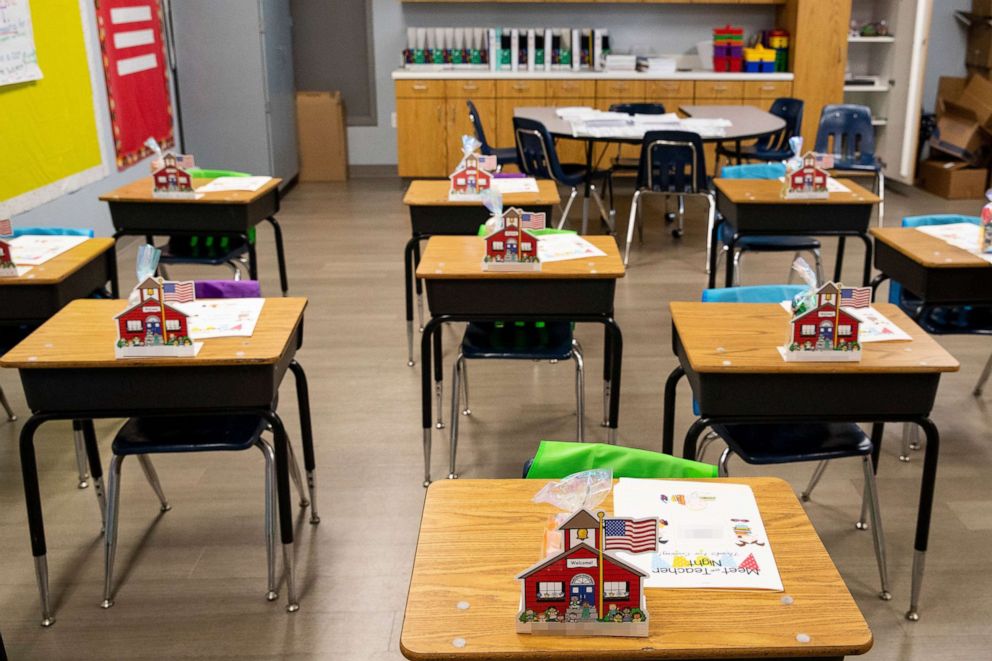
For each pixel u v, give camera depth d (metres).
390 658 2.45
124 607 2.65
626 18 8.45
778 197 4.19
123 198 4.20
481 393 4.04
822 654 1.36
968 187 7.53
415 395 4.02
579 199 7.68
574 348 3.28
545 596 1.37
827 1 7.79
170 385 2.39
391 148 8.81
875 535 2.65
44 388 2.39
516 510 1.70
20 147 4.93
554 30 8.15
